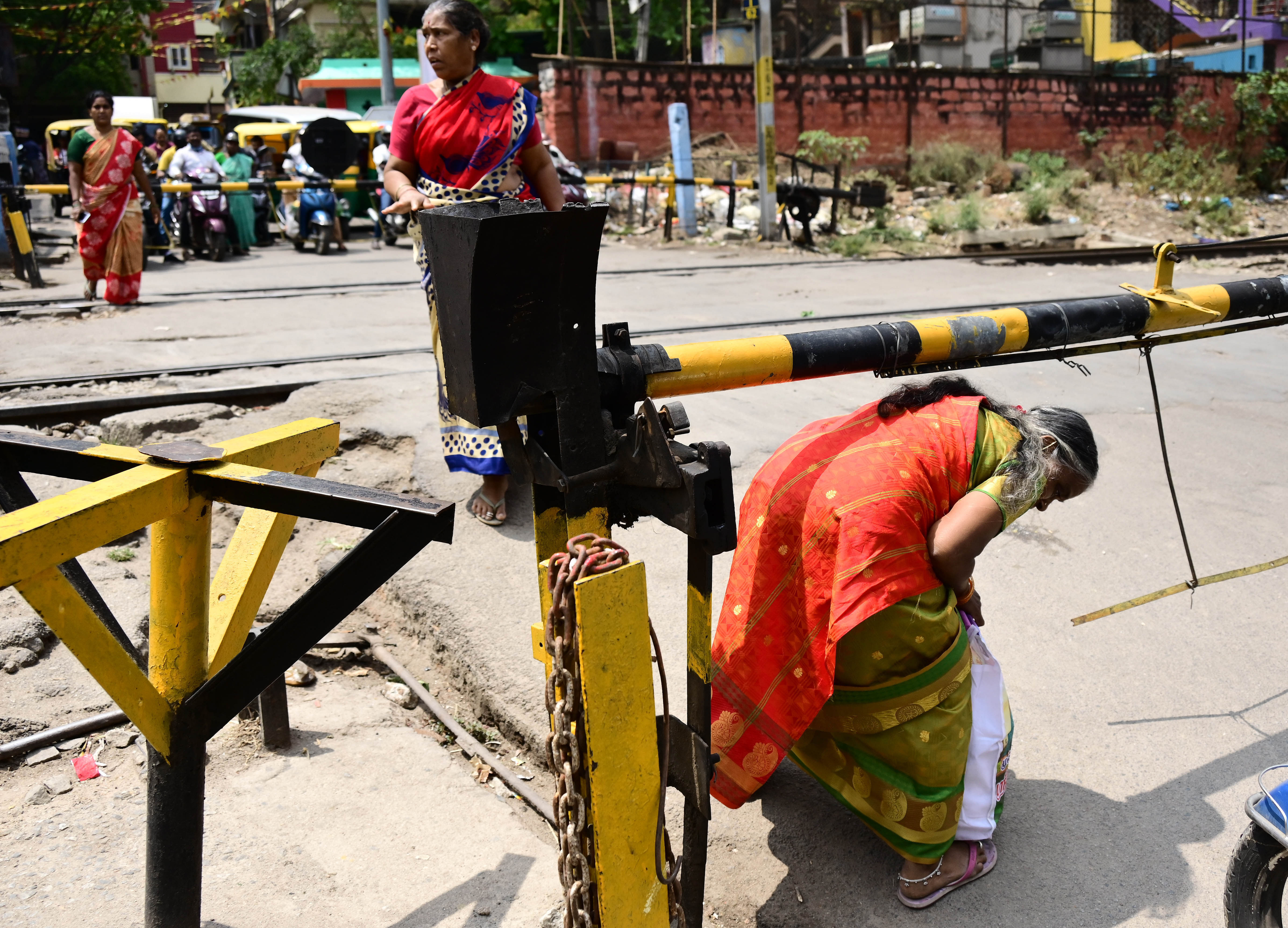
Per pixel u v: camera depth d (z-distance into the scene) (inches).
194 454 77.3
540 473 76.7
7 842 99.0
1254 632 147.9
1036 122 840.9
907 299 384.5
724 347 85.0
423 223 68.6
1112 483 200.1
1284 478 205.5
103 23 1273.4
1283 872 85.3
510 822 107.4
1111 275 474.0
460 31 144.5
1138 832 108.3
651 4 994.7
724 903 99.4
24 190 391.2
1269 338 330.6
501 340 68.2
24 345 285.3
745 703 96.5
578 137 727.1
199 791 82.1
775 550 93.6
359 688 135.6
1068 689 133.6
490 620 141.2
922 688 91.7
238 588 89.9
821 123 784.9
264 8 1609.3
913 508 88.5
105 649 72.4
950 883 98.7
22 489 85.9
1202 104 869.8
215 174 507.2
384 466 196.2
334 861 99.5
